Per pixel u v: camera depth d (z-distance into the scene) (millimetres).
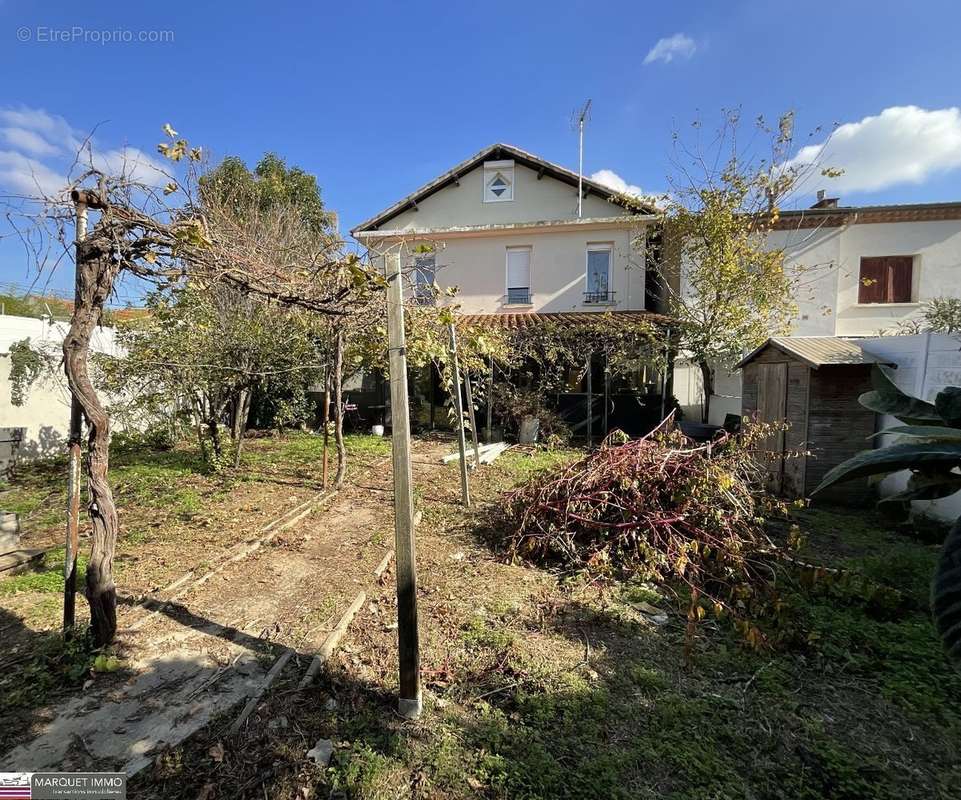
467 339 6504
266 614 3188
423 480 6914
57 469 7117
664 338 10062
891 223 11289
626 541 3967
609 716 2264
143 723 2189
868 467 1552
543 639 2936
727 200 9406
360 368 8664
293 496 5941
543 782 1887
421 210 14375
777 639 2789
